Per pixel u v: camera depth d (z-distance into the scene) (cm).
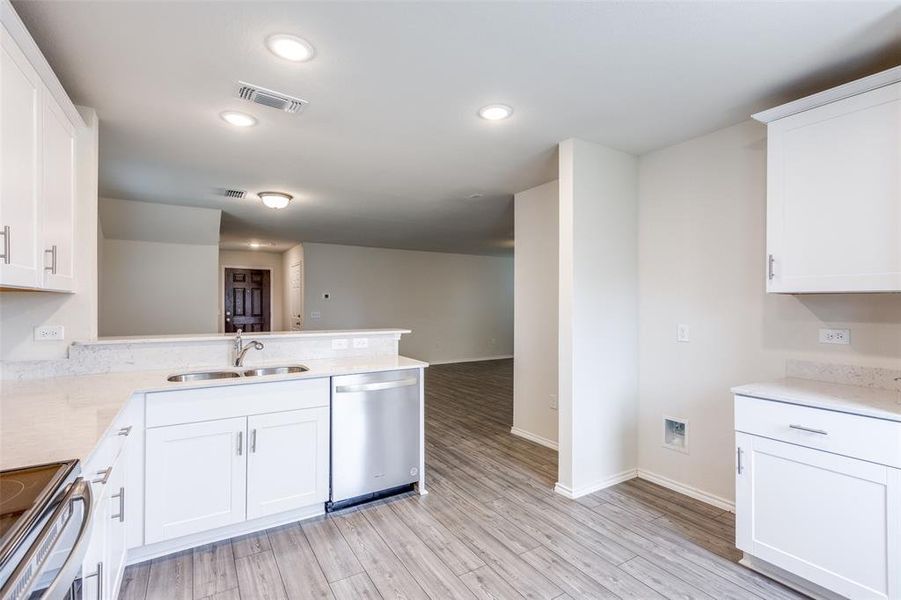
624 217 311
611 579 201
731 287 265
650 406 310
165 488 211
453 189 412
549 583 198
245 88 217
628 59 192
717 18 163
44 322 228
